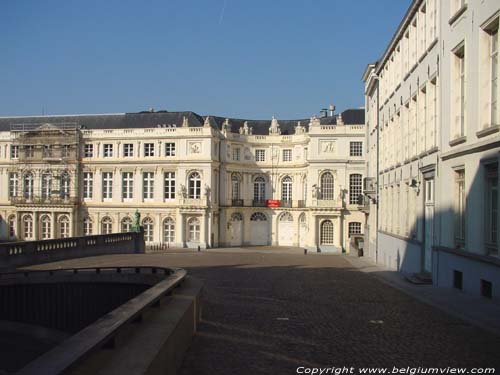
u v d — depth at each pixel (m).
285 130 79.88
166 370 7.83
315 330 12.93
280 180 76.31
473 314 14.98
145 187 71.19
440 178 21.77
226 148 73.25
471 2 18.23
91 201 72.06
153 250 60.78
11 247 30.06
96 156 72.12
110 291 22.89
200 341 11.56
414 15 27.25
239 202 74.88
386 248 35.78
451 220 20.59
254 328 13.05
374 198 41.12
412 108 27.67
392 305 17.00
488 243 17.16
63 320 23.55
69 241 36.94
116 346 7.07
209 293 19.52
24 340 23.53
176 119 73.56
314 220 70.31
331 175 70.94
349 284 23.38
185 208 68.62
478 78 17.55
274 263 37.81
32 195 73.25
